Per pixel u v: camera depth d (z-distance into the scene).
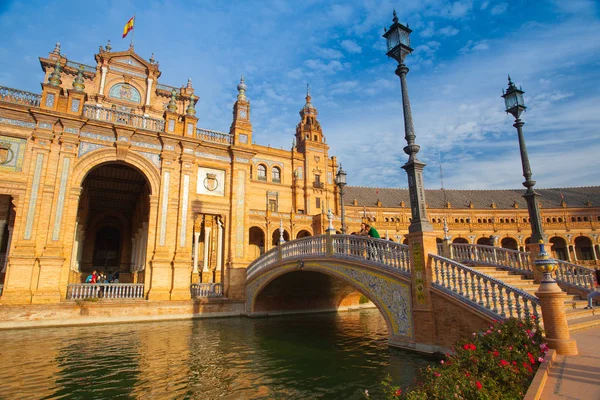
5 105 19.05
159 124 23.83
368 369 9.70
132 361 10.92
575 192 70.31
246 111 26.33
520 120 14.25
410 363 9.93
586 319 9.82
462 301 9.80
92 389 8.40
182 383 8.87
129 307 19.39
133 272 31.34
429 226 11.31
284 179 53.31
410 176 11.79
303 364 10.58
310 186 54.25
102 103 30.92
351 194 65.00
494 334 7.64
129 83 32.53
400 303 11.69
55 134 20.20
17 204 18.67
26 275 18.00
